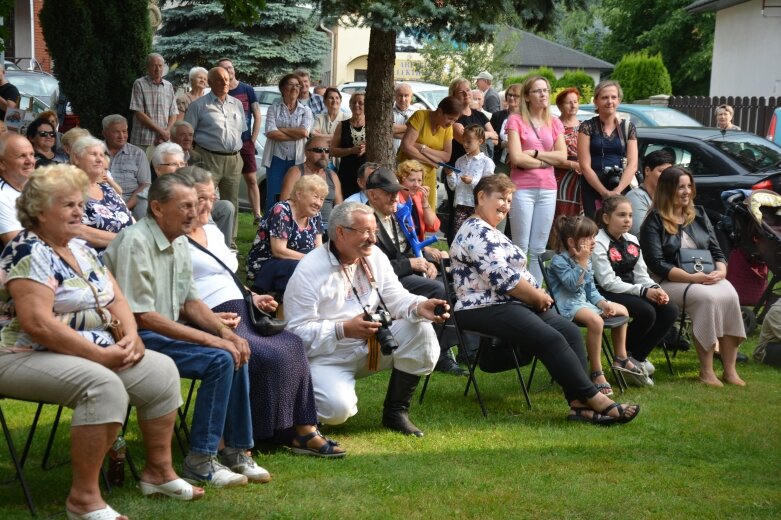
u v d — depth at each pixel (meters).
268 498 4.41
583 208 9.09
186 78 24.77
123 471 4.49
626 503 4.53
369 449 5.34
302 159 11.41
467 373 7.15
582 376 5.98
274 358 4.92
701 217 7.54
